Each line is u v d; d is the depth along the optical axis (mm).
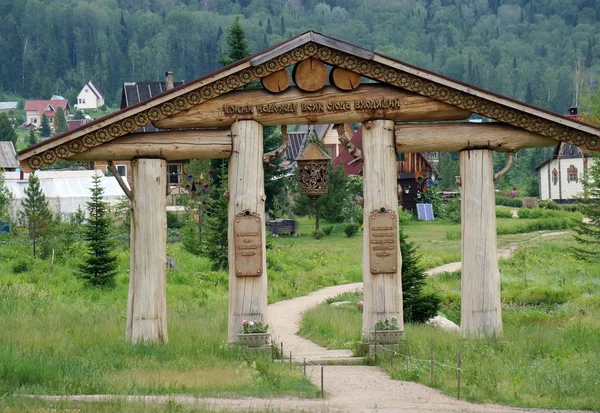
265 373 23938
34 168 27750
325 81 28219
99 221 47312
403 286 39156
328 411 19359
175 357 26188
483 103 28391
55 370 22953
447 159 131000
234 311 28141
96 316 34062
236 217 28109
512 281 52125
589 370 24141
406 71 28094
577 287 49094
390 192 28516
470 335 29016
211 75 27781
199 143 28172
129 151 28047
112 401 19297
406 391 22578
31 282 46000
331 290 53281
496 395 21797
